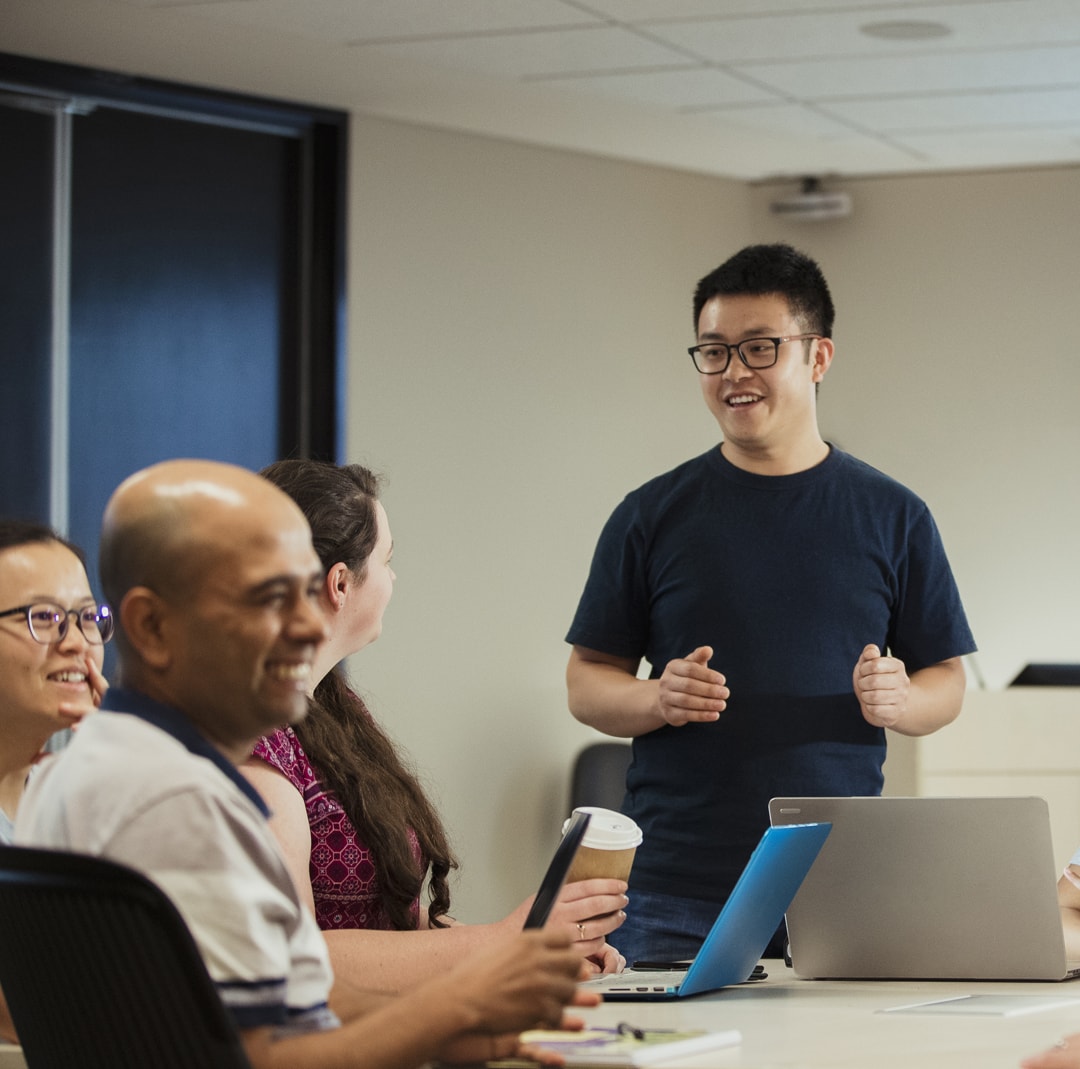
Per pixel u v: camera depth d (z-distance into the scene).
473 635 5.34
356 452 5.15
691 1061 1.58
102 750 1.33
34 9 4.14
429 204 5.29
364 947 1.92
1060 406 5.89
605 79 4.77
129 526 1.33
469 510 5.35
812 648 2.84
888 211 5.96
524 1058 1.45
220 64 4.63
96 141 4.80
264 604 1.33
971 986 2.13
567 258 5.56
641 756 2.93
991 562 5.90
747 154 5.63
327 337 5.16
